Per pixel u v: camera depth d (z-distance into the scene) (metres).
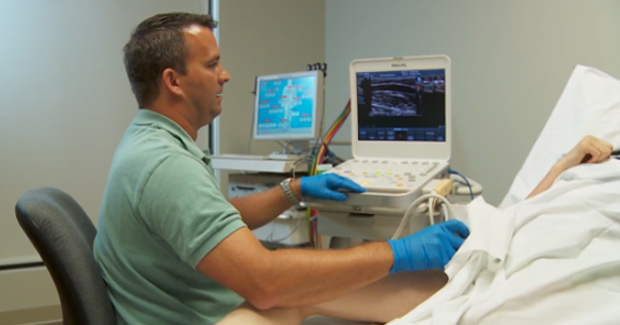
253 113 2.76
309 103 2.32
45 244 0.91
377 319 1.13
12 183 2.30
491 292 0.88
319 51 3.26
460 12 2.62
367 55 3.03
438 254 1.00
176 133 1.11
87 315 0.93
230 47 2.80
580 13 2.24
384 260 0.99
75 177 2.46
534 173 1.65
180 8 2.72
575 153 1.34
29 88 2.33
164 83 1.13
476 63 2.58
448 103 1.58
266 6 2.97
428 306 0.89
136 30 1.16
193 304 1.08
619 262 0.85
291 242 2.19
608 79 1.67
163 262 1.04
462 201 1.88
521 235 0.98
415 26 2.79
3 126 2.28
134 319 1.05
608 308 0.80
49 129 2.39
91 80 2.48
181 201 0.95
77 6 2.43
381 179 1.39
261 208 1.45
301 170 2.19
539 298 0.83
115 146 2.57
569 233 0.93
